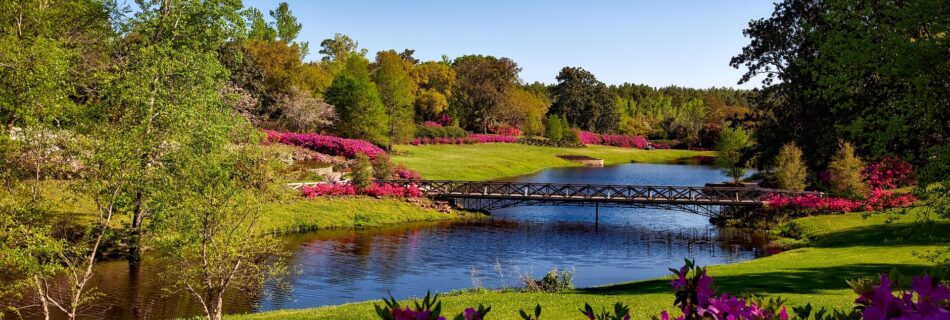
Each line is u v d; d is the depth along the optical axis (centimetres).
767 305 451
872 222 2880
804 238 2906
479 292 1848
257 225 1647
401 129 6712
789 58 4119
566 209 4362
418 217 3659
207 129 2023
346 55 9862
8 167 1445
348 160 5175
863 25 1209
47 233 1459
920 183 1161
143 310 1764
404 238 3072
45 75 1752
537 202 3928
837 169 3450
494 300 1522
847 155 3369
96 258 2284
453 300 1534
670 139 13688
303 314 1481
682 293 425
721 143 5088
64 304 1792
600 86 14000
